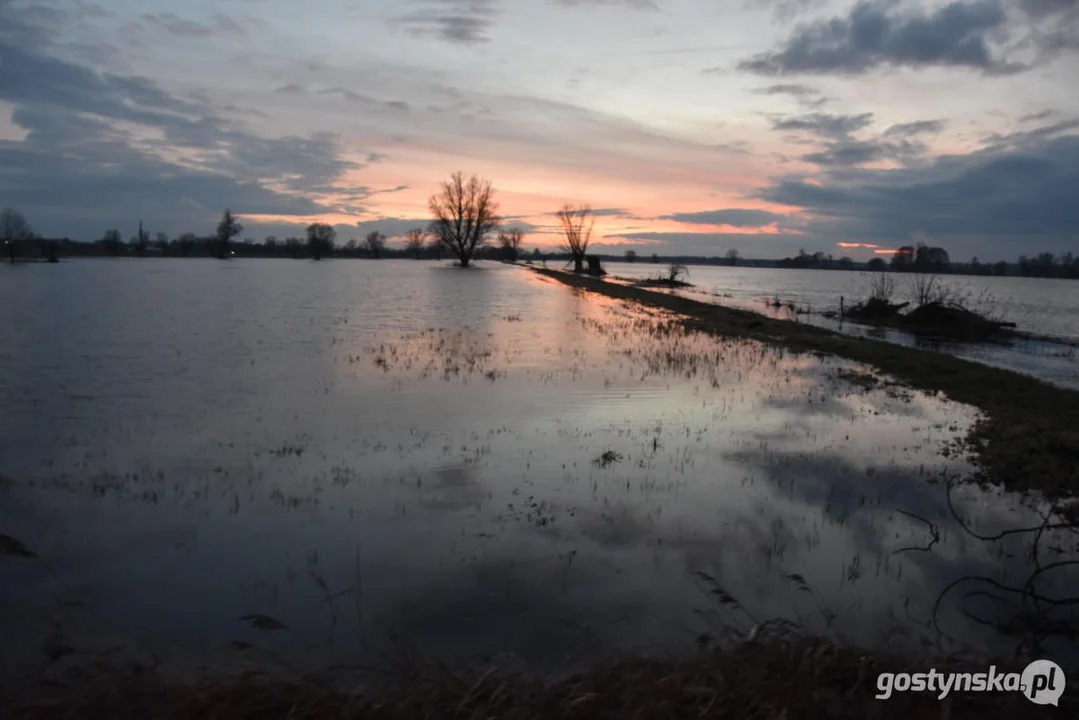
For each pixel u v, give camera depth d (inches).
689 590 239.8
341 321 1064.2
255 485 332.2
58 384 559.8
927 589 246.4
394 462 368.8
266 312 1179.3
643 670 183.0
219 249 5088.6
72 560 254.5
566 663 195.9
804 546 277.4
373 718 163.8
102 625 213.2
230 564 253.3
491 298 1637.6
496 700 169.5
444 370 650.8
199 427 436.5
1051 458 393.1
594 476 352.5
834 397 565.6
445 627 214.5
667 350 813.2
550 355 756.0
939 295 1498.5
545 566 254.4
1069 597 243.8
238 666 191.2
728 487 342.3
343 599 230.2
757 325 1101.1
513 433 431.2
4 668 189.6
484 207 3897.6
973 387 621.0
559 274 3100.4
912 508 321.4
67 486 328.2
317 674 185.2
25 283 1840.6
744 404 530.6
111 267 3014.3
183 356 703.7
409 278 2524.6
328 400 516.7
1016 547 283.3
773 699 170.7
